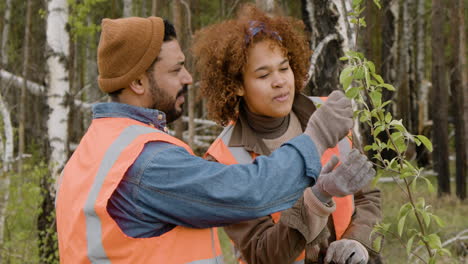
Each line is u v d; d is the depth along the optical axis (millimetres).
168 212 1433
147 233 1457
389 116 1624
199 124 12758
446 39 14898
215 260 1537
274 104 1883
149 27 1564
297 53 1987
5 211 5664
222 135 2053
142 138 1475
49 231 5715
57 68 6434
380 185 9383
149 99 1602
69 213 1524
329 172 1610
